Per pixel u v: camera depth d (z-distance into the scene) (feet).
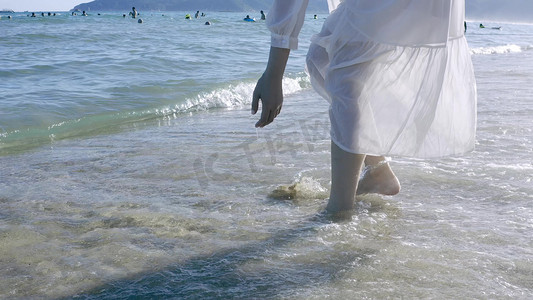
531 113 13.66
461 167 9.06
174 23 107.55
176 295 4.85
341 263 5.46
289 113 15.03
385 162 7.47
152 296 4.83
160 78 22.43
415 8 5.87
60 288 5.01
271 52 6.32
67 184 8.59
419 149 6.30
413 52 6.01
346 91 6.14
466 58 6.41
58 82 21.18
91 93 18.61
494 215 6.87
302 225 6.59
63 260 5.64
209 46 40.75
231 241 6.12
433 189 7.98
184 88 19.95
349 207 6.91
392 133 6.22
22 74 23.50
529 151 10.06
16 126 13.71
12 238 6.24
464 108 6.43
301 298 4.73
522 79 21.35
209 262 5.55
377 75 6.08
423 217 6.83
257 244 6.01
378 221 6.68
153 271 5.35
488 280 5.04
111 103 17.12
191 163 9.84
